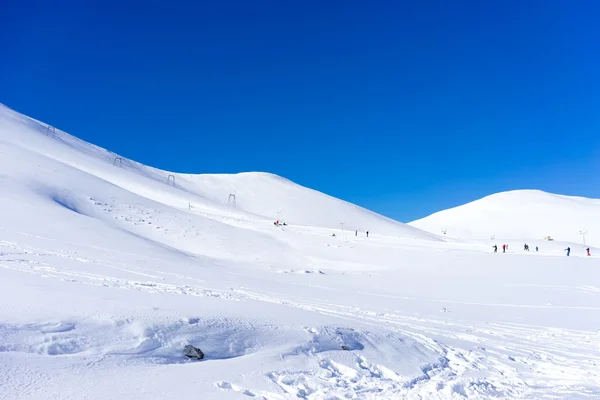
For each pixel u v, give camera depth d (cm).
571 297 2478
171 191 9281
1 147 5094
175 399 634
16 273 1361
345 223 13125
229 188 15012
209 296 1436
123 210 4384
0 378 605
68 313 885
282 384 785
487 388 932
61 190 4191
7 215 2859
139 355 798
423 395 832
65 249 2202
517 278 3291
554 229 14725
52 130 12256
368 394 809
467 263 4028
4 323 775
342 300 1947
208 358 864
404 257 4316
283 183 16400
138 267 2042
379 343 1147
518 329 1590
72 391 610
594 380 1028
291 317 1205
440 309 1956
